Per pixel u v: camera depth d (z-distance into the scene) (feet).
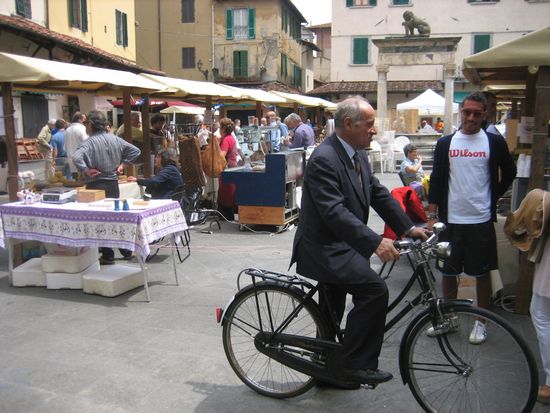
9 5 53.62
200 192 29.66
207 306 17.24
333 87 107.65
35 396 11.75
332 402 11.46
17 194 20.40
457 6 103.24
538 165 15.44
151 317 16.25
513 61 14.61
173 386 12.19
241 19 118.01
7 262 22.54
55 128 40.42
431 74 106.73
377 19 106.93
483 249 13.73
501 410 10.07
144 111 30.81
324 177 10.03
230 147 33.17
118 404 11.44
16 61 19.90
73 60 60.59
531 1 100.94
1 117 20.80
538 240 10.92
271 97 47.50
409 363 10.50
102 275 18.44
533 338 14.46
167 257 23.29
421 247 10.16
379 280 10.20
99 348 14.12
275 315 11.57
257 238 27.12
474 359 10.20
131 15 87.40
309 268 10.46
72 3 67.62
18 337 14.83
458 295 16.21
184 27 120.16
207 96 38.52
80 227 17.51
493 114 18.34
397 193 18.43
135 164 30.81
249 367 12.58
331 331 11.05
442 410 10.51
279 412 11.10
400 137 65.77
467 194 13.58
